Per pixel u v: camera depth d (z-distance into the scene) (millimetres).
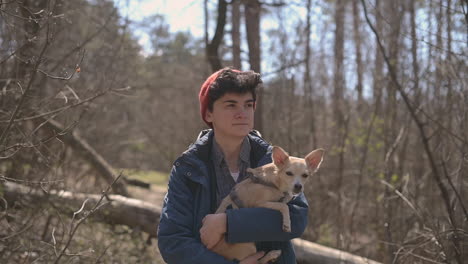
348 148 11094
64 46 8344
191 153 2902
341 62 12289
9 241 5328
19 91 5340
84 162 8648
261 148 3115
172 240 2686
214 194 2920
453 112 6938
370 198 9633
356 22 12359
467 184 5902
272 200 2975
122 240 7250
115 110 12797
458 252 5086
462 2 5422
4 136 4492
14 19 5520
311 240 9039
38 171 6328
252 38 8477
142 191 10867
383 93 10242
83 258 6047
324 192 10273
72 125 5172
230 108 2863
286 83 12008
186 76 17906
